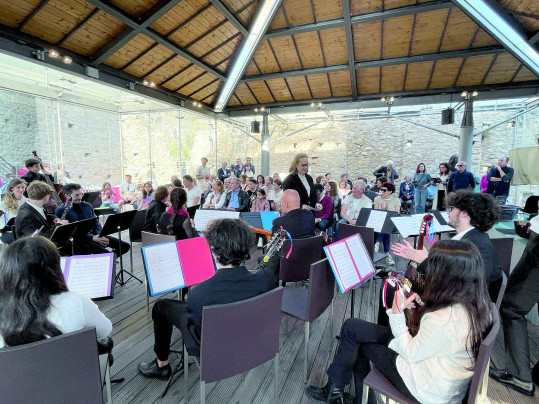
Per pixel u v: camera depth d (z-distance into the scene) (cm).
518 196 768
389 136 1087
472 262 106
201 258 215
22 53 422
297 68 715
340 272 182
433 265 111
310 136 1184
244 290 139
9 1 368
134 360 215
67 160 848
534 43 486
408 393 120
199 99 828
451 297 107
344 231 299
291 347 231
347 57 659
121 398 179
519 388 184
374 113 1030
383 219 327
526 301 178
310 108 859
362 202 422
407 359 112
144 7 448
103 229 311
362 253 201
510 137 912
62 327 105
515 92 688
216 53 639
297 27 568
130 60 571
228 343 134
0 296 98
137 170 1041
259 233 331
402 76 707
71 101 838
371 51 630
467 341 105
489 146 943
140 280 361
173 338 241
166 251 204
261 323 142
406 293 125
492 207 164
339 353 159
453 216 176
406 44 599
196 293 135
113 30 475
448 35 562
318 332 253
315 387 179
